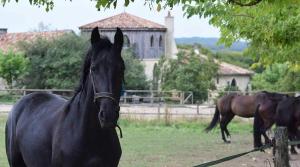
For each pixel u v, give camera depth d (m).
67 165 6.01
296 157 16.52
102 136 5.91
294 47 14.30
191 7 11.76
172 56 67.00
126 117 26.38
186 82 46.81
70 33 51.12
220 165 14.09
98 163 5.93
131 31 65.44
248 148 18.56
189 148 18.23
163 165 14.13
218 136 22.72
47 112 6.77
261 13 11.39
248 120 28.09
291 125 16.67
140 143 19.41
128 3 7.12
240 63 86.38
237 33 13.05
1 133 22.05
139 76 49.28
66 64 48.31
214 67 48.25
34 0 7.91
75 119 6.05
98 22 65.50
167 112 26.36
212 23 12.49
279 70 53.69
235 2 7.99
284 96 18.50
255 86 57.91
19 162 7.27
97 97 5.64
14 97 36.25
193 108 30.80
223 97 21.30
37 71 49.38
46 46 49.59
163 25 67.50
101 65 5.69
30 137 6.66
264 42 12.84
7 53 49.72
